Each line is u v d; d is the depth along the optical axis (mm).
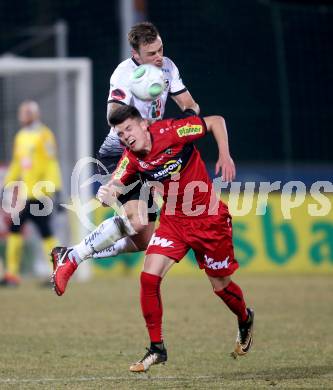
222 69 67938
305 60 67688
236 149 67500
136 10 54062
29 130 45000
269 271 49750
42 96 50156
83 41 73250
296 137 67438
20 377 22125
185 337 28688
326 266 49812
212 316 33625
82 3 74875
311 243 49844
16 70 49594
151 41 21672
